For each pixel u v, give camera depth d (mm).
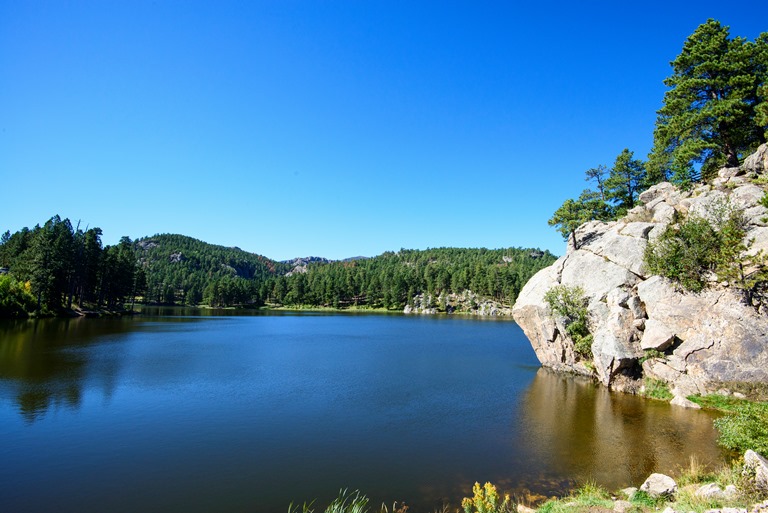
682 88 42281
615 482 16797
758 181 34406
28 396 29672
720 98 42000
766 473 12008
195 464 18984
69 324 78688
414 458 19812
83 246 104875
